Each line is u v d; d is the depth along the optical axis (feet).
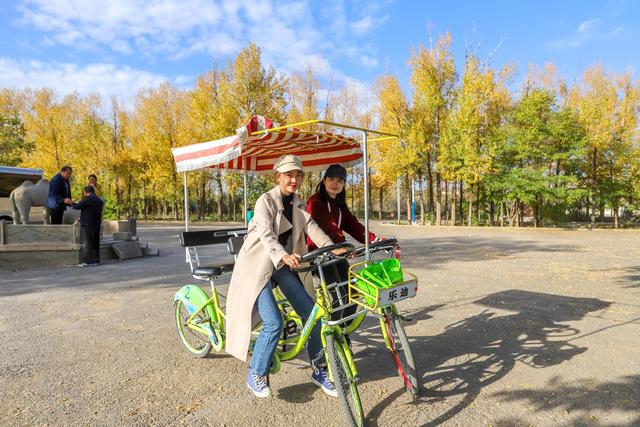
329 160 17.03
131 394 10.75
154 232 75.31
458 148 82.33
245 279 10.12
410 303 19.77
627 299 20.16
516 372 11.84
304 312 10.00
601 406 9.89
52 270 30.86
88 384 11.34
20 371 12.21
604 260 33.91
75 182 114.32
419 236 62.18
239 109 90.33
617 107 88.69
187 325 12.92
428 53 85.51
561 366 12.19
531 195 80.18
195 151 13.96
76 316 18.10
